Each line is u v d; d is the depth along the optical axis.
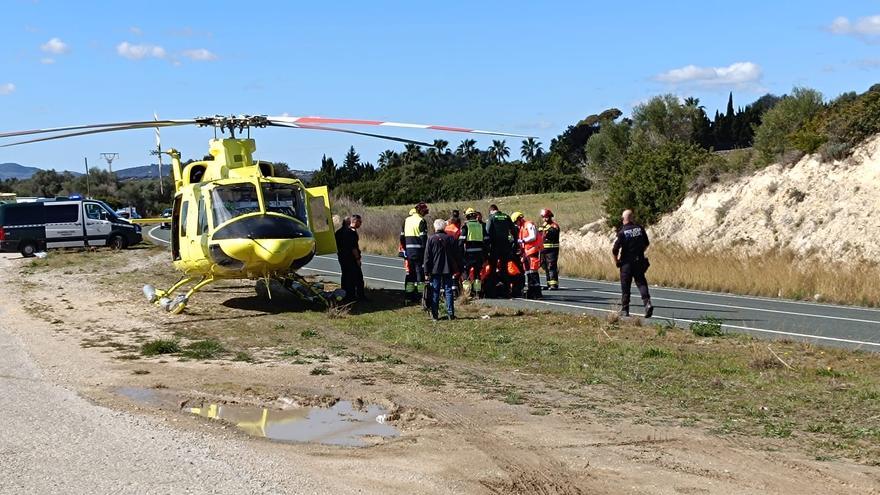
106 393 9.73
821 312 17.14
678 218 34.41
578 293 20.42
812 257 27.22
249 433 8.05
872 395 9.29
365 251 37.16
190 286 21.61
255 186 16.83
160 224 61.84
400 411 8.88
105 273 25.88
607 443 7.57
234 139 17.69
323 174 92.88
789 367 10.78
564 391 9.79
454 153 102.06
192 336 14.16
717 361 11.28
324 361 11.82
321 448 7.48
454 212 18.91
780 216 29.95
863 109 30.17
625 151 54.91
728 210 32.41
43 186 103.88
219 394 9.73
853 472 6.71
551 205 51.00
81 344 13.33
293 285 17.88
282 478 6.53
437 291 15.43
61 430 7.91
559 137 88.19
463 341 13.13
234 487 6.27
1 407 8.86
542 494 6.25
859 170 28.72
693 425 8.20
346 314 16.19
